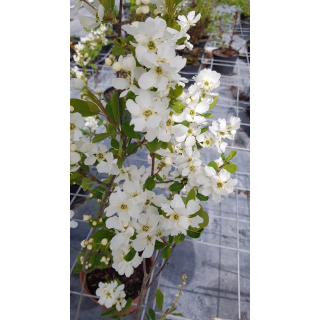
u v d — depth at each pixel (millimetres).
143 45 828
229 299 1976
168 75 823
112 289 1464
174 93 894
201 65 3367
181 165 1278
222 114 2916
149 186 1175
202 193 1220
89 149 1099
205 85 1336
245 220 2336
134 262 1361
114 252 1352
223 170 1202
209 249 2201
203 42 3691
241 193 2479
